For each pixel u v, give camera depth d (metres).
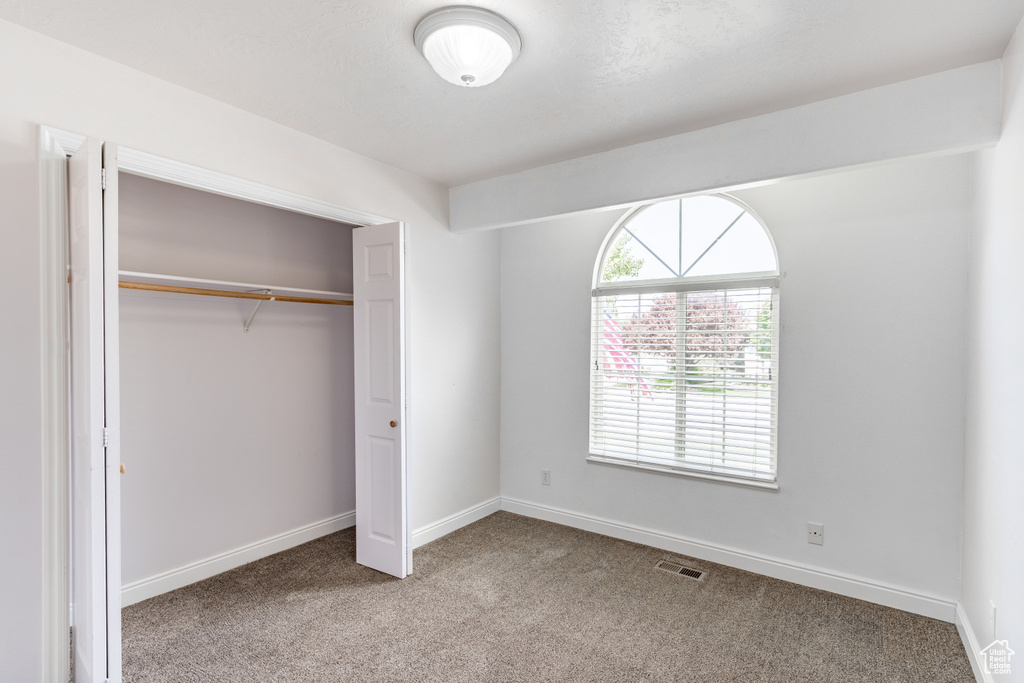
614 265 3.69
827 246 2.84
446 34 1.72
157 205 2.82
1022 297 1.67
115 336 1.75
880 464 2.71
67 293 1.96
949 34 1.83
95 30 1.84
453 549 3.43
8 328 1.82
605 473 3.69
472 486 3.97
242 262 3.21
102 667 1.70
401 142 2.89
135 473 2.71
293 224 3.49
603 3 1.66
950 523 2.53
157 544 2.80
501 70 1.91
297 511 3.52
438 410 3.66
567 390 3.86
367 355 3.12
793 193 2.93
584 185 3.12
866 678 2.11
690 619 2.56
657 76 2.15
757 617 2.58
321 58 2.02
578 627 2.49
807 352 2.90
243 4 1.68
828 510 2.86
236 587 2.88
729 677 2.12
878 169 2.69
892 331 2.66
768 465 3.06
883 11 1.70
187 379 2.92
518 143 2.92
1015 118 1.79
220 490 3.08
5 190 1.81
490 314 4.11
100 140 1.84
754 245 3.12
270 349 3.34
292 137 2.72
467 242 3.89
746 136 2.56
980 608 2.13
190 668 2.15
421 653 2.27
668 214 3.45
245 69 2.11
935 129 2.11
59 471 1.94
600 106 2.43
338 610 2.64
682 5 1.67
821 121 2.37
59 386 1.93
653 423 3.48
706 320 3.26
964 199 2.47
